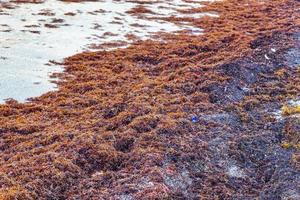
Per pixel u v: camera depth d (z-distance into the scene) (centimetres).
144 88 1339
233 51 1720
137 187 852
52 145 993
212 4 2702
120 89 1355
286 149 1029
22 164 909
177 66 1572
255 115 1198
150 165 920
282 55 1681
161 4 2616
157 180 872
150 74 1513
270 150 1026
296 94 1354
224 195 867
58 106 1233
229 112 1199
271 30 2058
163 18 2295
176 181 884
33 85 1368
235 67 1491
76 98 1284
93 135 1024
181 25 2188
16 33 1825
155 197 822
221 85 1348
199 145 1007
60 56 1634
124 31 2011
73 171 898
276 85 1406
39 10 2198
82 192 842
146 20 2230
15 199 793
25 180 856
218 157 981
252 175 941
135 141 1016
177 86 1342
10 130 1077
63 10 2247
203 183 895
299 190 889
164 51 1745
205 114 1170
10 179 854
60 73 1486
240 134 1085
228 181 909
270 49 1734
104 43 1819
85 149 968
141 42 1864
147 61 1648
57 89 1357
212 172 929
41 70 1492
